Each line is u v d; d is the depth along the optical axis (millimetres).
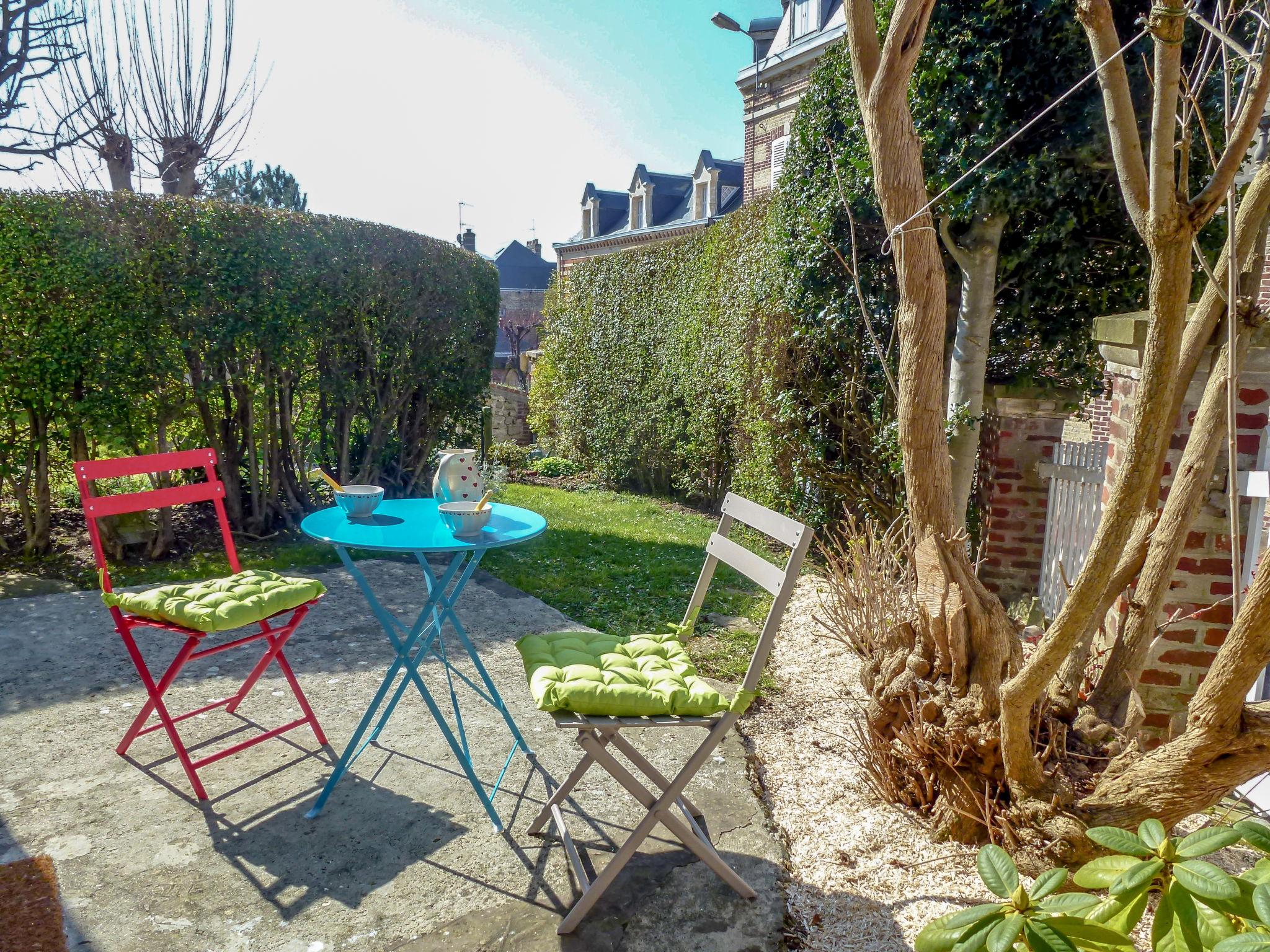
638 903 2219
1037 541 5246
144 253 5449
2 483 5621
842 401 5859
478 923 2119
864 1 2414
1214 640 2775
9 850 2373
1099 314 5000
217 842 2449
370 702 3496
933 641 2564
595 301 10641
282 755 3014
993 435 5355
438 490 3168
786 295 5973
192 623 2605
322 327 6523
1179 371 2340
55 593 4918
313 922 2104
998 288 5074
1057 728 2395
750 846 2496
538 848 2475
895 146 2367
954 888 2250
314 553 6074
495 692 2998
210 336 5801
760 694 3725
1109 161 4246
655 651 2504
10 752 2967
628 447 10039
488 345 8852
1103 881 1365
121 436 5512
